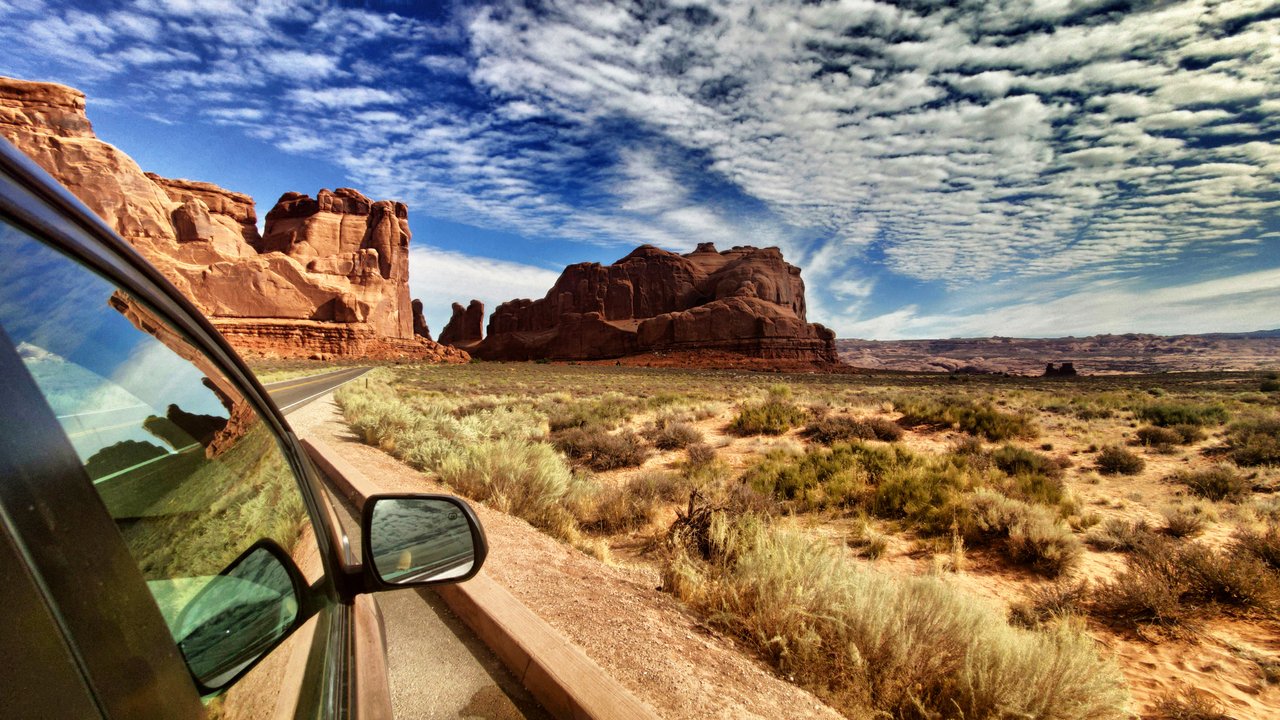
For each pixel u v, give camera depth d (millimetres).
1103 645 5070
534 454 8773
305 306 102312
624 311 178750
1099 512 8828
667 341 154500
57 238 785
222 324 89688
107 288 930
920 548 7340
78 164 83812
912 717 3475
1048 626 5125
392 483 6828
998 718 3379
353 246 128500
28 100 83250
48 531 646
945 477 9641
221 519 1165
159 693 800
